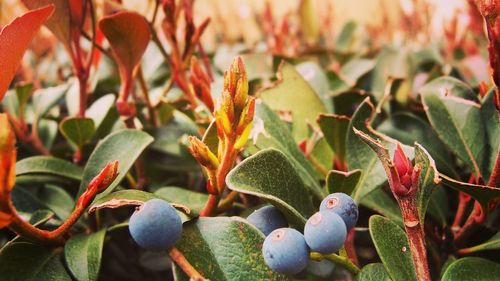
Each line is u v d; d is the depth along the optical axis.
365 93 0.23
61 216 0.18
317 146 0.19
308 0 0.38
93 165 0.16
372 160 0.16
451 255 0.17
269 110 0.17
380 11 0.51
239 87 0.12
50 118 0.23
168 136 0.22
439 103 0.18
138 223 0.11
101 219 0.17
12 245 0.13
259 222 0.13
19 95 0.22
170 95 0.27
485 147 0.16
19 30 0.13
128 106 0.19
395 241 0.13
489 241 0.16
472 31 0.34
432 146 0.19
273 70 0.27
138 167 0.20
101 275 0.22
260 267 0.12
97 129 0.22
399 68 0.29
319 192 0.16
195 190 0.23
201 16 0.47
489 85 0.18
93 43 0.20
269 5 0.33
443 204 0.18
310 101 0.20
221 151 0.13
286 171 0.14
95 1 0.22
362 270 0.13
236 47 0.37
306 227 0.11
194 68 0.18
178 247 0.12
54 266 0.14
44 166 0.17
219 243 0.12
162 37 0.34
